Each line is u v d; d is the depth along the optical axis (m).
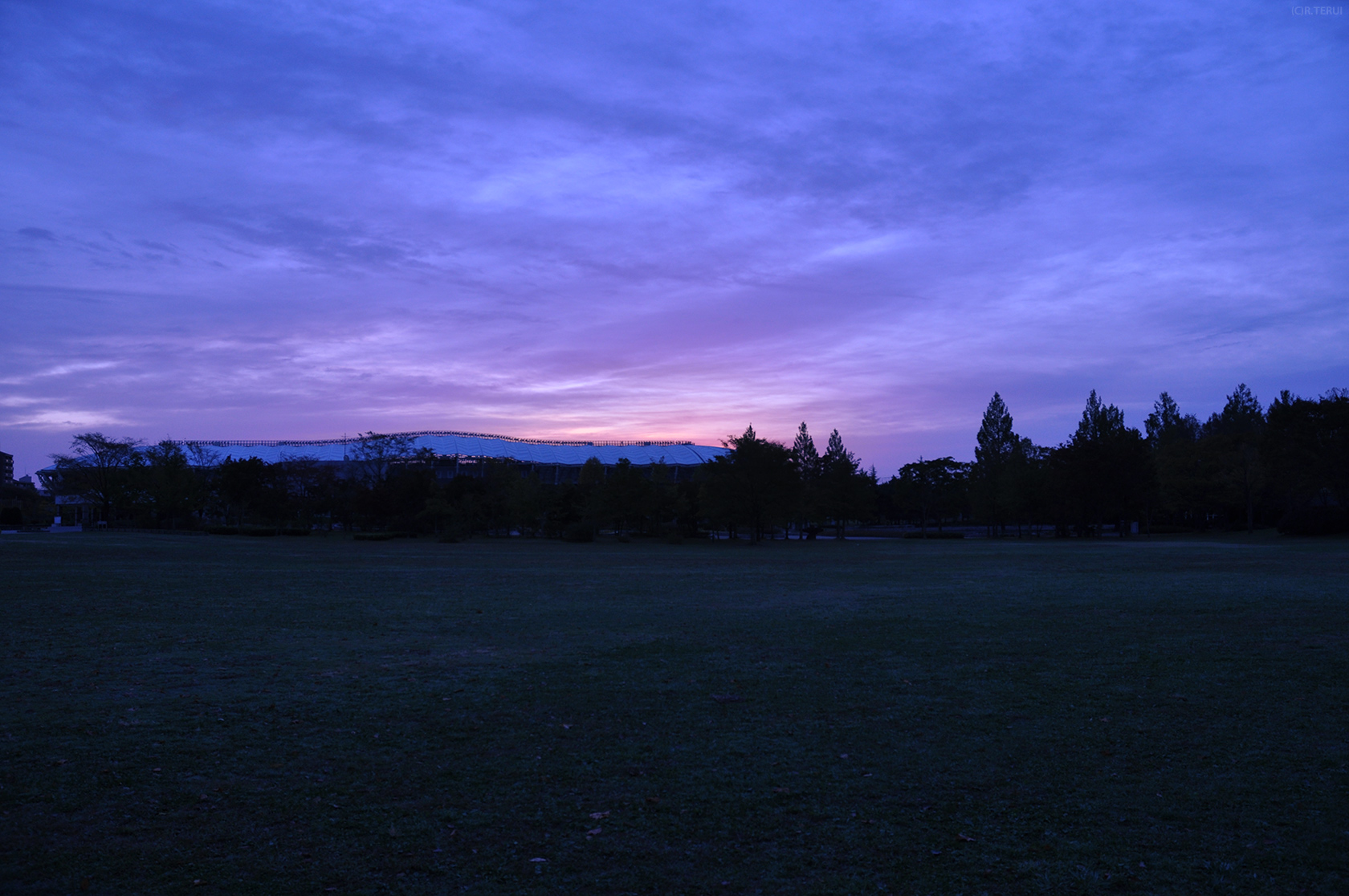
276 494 87.12
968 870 5.33
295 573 28.83
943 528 112.50
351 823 6.03
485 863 5.39
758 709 9.35
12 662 11.80
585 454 129.50
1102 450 78.06
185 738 8.09
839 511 76.62
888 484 121.44
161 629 15.18
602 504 69.75
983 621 16.45
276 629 15.37
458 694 10.02
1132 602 19.53
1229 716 8.95
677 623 16.41
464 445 122.81
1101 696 9.91
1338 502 71.62
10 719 8.71
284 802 6.43
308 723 8.68
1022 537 84.88
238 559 36.91
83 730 8.30
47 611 17.50
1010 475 83.81
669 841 5.75
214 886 5.04
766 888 5.08
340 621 16.42
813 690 10.27
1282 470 67.81
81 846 5.58
